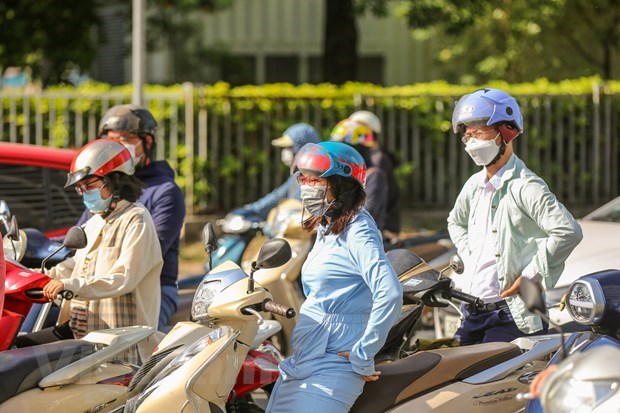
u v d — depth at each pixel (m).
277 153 25.97
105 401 8.78
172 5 37.75
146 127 11.76
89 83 30.47
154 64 47.56
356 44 32.66
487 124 9.52
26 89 31.28
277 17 50.97
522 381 8.99
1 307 8.72
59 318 10.57
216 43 47.09
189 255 24.33
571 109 27.02
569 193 27.25
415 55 50.16
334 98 26.09
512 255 9.60
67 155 14.93
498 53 43.22
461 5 32.62
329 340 8.39
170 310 11.50
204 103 25.55
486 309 9.45
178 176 25.53
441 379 8.75
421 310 9.46
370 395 8.52
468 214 10.31
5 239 10.65
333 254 8.37
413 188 26.78
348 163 8.30
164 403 8.27
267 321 10.55
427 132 26.72
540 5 40.69
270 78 51.00
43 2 32.09
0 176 14.59
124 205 10.13
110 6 36.44
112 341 9.01
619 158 27.47
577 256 12.77
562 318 11.84
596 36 42.91
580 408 6.48
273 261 8.20
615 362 6.56
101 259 10.03
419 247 15.86
